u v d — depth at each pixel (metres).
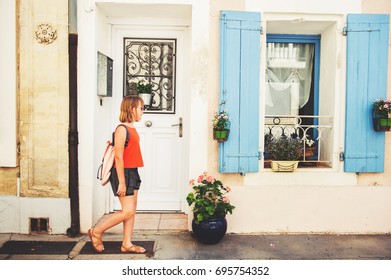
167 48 5.33
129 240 4.17
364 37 4.69
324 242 4.58
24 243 4.42
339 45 4.77
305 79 5.34
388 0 4.75
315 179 4.81
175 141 5.38
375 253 4.28
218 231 4.34
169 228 4.86
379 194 4.85
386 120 4.56
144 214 5.32
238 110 4.65
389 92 4.78
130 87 5.35
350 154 4.75
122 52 5.27
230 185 4.77
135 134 3.98
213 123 4.61
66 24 4.55
